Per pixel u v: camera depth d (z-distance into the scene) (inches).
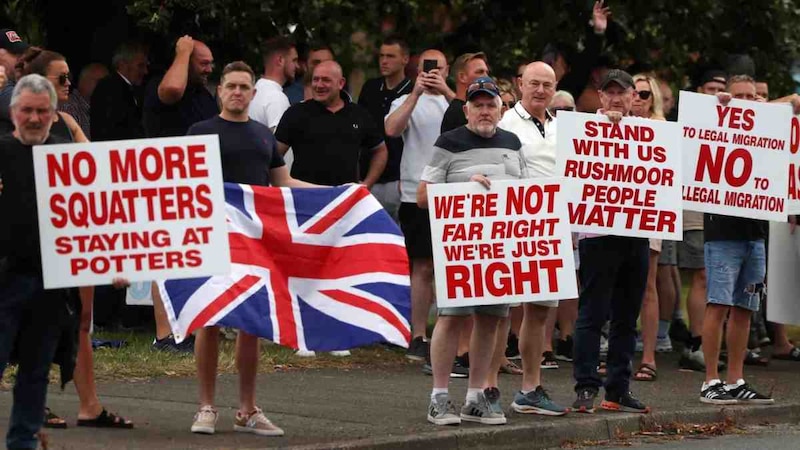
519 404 1353.3
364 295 1206.9
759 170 1460.4
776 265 1611.7
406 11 2349.9
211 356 1192.2
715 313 1470.2
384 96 1787.6
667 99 1904.5
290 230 1204.5
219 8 1876.2
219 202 1066.7
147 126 1672.0
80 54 2005.4
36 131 1016.9
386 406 1369.3
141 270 1055.0
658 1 2237.9
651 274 1627.7
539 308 1339.8
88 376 1205.7
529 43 2235.5
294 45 1814.7
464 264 1268.5
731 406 1450.5
